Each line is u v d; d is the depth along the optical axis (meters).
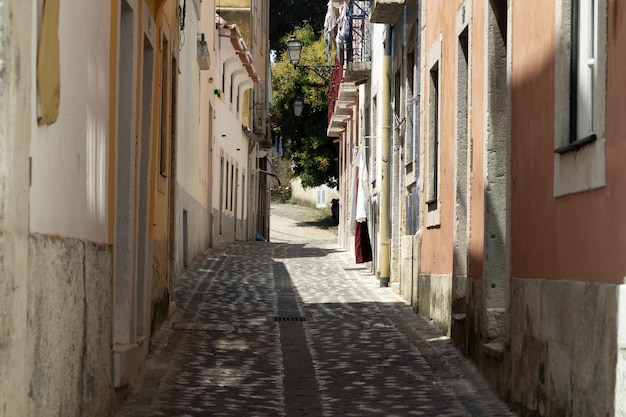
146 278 12.97
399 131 21.97
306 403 10.84
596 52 7.95
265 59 54.69
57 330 7.06
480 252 12.62
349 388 11.69
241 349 14.49
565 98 8.79
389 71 23.20
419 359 13.53
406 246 20.56
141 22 12.03
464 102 14.42
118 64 10.42
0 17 5.67
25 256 6.08
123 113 11.38
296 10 62.50
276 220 66.12
